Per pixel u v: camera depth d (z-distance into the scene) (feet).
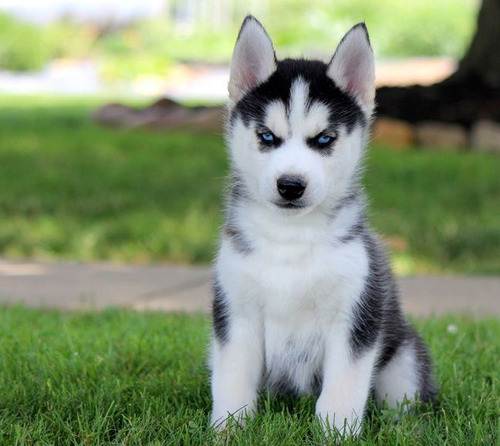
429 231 28.68
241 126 13.62
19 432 12.11
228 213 13.71
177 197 32.91
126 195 32.96
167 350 16.57
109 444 12.10
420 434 12.53
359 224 13.48
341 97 13.56
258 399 13.80
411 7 106.01
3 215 30.96
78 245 28.32
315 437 12.14
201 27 118.21
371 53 13.87
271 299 12.95
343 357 12.96
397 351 14.24
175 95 83.56
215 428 12.58
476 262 27.07
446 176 35.55
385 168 36.55
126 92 90.48
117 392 13.88
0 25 110.11
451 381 15.14
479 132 43.27
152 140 44.45
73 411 13.30
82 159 39.11
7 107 67.00
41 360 15.55
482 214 30.99
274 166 12.82
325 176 13.08
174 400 13.98
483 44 47.57
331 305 12.94
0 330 18.15
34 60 109.50
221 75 97.96
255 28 13.73
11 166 37.42
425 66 86.74
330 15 106.01
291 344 13.34
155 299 22.52
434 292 23.58
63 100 76.38
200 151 41.24
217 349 13.37
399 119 45.39
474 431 12.37
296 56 15.64
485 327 18.97
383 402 13.89
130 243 28.50
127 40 112.68
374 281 13.19
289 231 12.92
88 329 18.78
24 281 24.39
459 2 106.32
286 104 13.20
